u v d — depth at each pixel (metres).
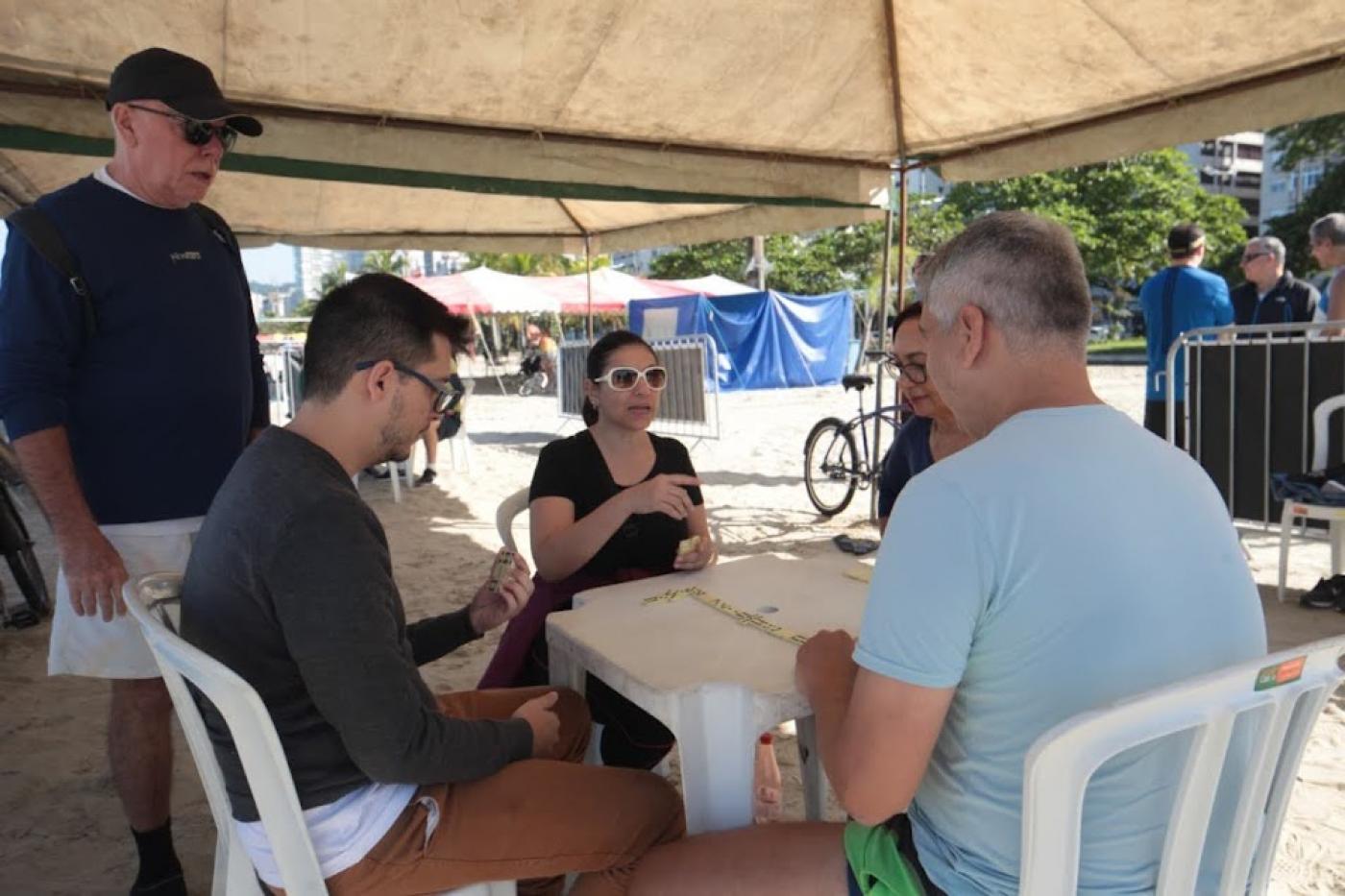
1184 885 1.23
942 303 1.37
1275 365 5.15
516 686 2.63
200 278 2.43
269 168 4.30
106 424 2.30
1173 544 1.22
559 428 15.04
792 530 7.09
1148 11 3.94
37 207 2.20
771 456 11.05
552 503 2.72
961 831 1.30
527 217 7.65
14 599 5.54
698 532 2.84
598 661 1.89
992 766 1.25
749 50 4.43
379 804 1.59
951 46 4.57
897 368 2.84
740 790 1.71
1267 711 1.22
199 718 1.60
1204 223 39.62
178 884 2.48
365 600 1.46
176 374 2.36
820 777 2.27
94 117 3.77
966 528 1.19
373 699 1.45
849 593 2.27
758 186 5.61
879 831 1.42
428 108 4.49
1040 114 5.02
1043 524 1.18
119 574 2.22
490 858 1.65
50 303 2.17
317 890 1.50
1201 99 4.52
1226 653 1.24
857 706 1.25
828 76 4.78
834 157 5.81
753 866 1.49
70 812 3.03
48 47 3.51
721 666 1.80
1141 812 1.23
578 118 4.83
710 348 11.63
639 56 4.32
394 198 6.95
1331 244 5.52
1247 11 3.79
